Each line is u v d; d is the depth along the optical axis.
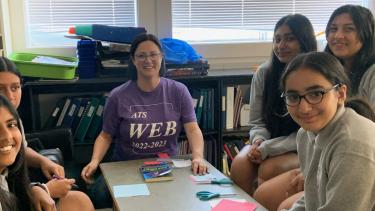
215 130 3.01
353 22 2.06
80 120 2.82
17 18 2.95
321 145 1.36
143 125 2.36
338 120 1.32
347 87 1.34
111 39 2.72
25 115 2.67
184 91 2.44
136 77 2.42
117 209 1.66
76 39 2.98
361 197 1.22
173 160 2.21
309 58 1.32
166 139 2.42
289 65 1.36
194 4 3.24
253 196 2.11
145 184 1.88
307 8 3.42
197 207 1.63
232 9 3.31
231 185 1.86
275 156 2.29
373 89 1.94
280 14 3.39
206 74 2.91
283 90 1.40
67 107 2.80
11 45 2.95
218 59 3.30
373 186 1.23
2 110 1.45
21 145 1.57
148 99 2.39
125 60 2.78
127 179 1.95
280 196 1.96
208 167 2.11
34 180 2.08
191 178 1.94
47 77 2.64
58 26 3.05
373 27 2.07
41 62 2.62
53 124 2.82
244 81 3.07
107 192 2.32
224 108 3.02
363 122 1.29
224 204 1.64
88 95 2.92
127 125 2.37
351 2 3.49
